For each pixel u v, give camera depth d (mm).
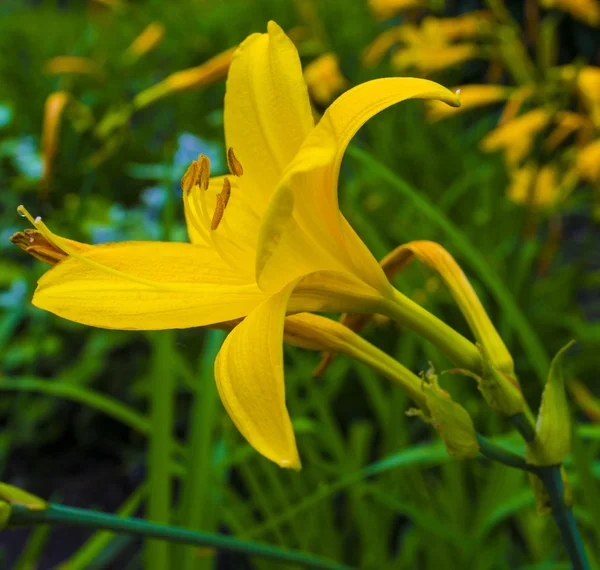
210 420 387
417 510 454
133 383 882
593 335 725
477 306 261
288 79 252
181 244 263
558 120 640
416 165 924
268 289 241
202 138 1016
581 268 796
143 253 259
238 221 270
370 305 245
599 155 627
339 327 257
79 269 254
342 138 225
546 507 263
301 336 255
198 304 249
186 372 515
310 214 238
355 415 795
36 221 244
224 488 500
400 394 512
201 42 1323
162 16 1464
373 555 491
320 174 232
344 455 518
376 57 917
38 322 814
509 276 737
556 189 699
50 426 917
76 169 900
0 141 1081
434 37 781
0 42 1479
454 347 249
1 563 672
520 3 1143
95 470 901
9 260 986
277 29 254
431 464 521
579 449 346
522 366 724
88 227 861
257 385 212
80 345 935
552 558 530
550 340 743
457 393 523
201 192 265
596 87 609
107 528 252
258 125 257
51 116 583
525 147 674
